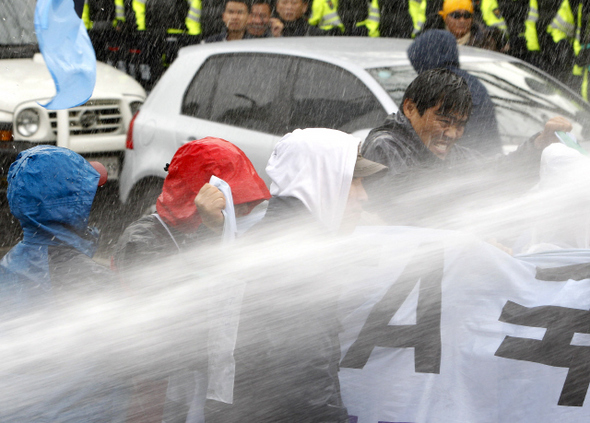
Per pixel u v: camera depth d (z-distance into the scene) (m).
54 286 3.92
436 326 3.99
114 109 12.44
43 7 3.71
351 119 9.03
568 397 3.96
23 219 4.03
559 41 14.68
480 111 8.34
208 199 4.23
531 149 6.06
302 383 3.60
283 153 3.88
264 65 10.09
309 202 3.77
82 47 3.94
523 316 4.01
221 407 3.71
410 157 5.59
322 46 10.08
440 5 14.84
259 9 13.50
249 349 3.69
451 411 3.97
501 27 14.51
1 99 11.58
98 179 4.15
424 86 5.54
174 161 4.65
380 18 15.23
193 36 15.67
